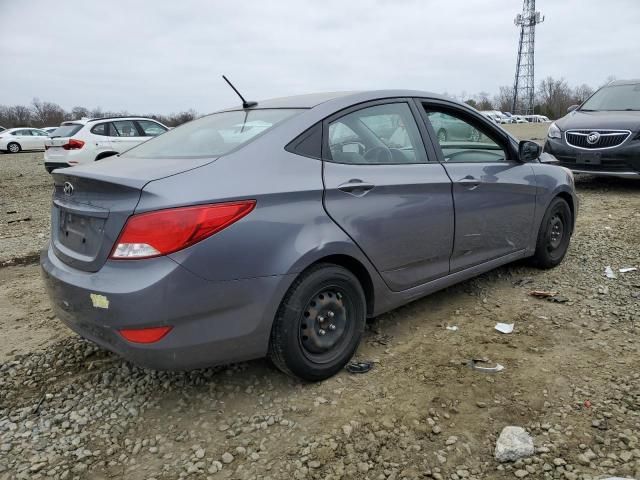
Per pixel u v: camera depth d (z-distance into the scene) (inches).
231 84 141.2
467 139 157.2
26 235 278.2
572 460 92.6
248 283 102.1
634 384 113.7
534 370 121.6
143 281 94.2
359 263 121.6
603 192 335.3
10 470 95.4
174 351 98.1
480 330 143.3
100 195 103.2
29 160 863.1
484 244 156.3
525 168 171.8
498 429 101.8
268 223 104.4
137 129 502.3
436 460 94.4
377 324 148.9
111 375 126.4
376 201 123.7
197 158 111.1
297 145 116.6
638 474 88.4
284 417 107.7
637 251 203.0
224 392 117.3
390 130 136.1
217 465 94.8
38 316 162.9
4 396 119.2
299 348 112.2
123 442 102.5
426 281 141.1
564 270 186.9
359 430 102.8
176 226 94.8
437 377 120.3
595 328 140.9
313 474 92.0
